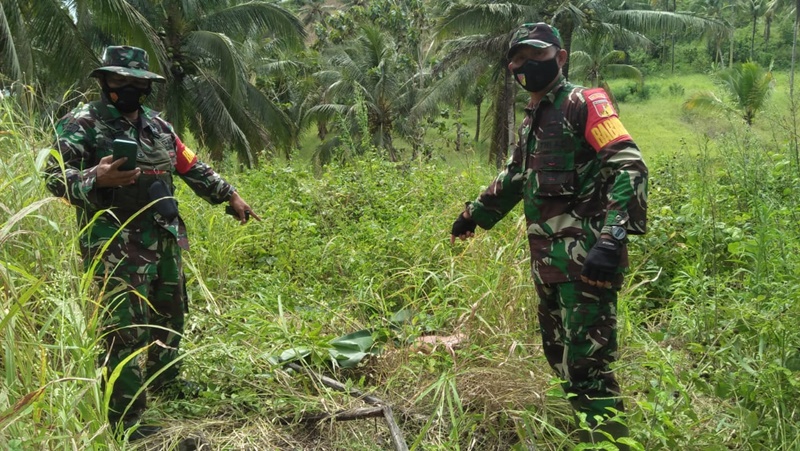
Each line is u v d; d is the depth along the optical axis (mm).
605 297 2895
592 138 2812
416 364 3750
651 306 4938
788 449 2865
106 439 2621
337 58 31062
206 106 21719
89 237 3314
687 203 5867
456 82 27641
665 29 26516
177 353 3729
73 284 3062
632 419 2906
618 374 3613
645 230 2748
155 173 3465
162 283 3600
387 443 3258
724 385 3242
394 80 30984
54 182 3197
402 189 7867
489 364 3701
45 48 15008
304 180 8328
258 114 23781
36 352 2785
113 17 15555
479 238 5148
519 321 4090
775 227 4863
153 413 3438
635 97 55250
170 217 3475
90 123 3377
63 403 2508
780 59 60312
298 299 4938
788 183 6098
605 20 26359
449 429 3281
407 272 4832
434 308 4375
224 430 3371
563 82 2955
